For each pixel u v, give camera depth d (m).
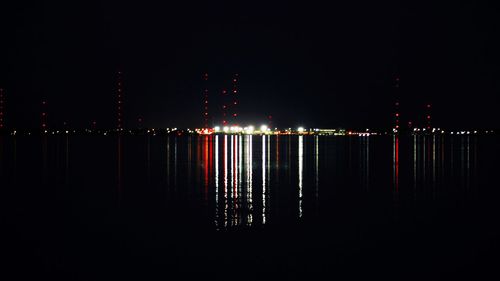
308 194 22.14
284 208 18.72
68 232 14.74
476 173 30.56
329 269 11.56
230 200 20.44
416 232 14.84
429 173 30.72
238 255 12.58
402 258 12.34
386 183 25.94
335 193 22.41
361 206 19.11
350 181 26.84
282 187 24.44
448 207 18.83
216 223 16.03
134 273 11.27
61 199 20.41
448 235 14.48
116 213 17.58
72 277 10.99
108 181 26.41
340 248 13.16
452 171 31.88
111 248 13.15
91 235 14.42
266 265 11.82
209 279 10.94
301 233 14.77
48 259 12.20
